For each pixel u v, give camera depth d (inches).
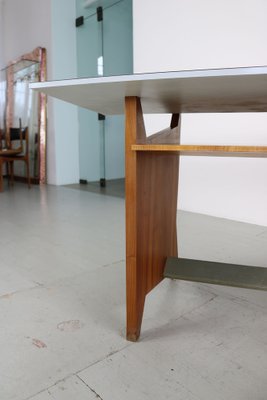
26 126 217.8
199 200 130.4
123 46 188.7
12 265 77.5
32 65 214.5
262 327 51.5
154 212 52.6
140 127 44.4
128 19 187.9
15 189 196.5
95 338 48.2
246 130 113.1
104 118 201.0
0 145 229.6
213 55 117.3
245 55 109.3
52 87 38.9
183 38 124.6
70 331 50.0
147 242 50.3
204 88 38.1
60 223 116.6
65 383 39.0
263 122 108.8
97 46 193.2
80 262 79.3
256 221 114.1
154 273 54.1
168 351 45.2
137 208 45.3
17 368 41.6
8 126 245.3
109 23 189.3
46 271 73.9
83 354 44.4
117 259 81.2
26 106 225.3
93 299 60.6
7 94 245.8
